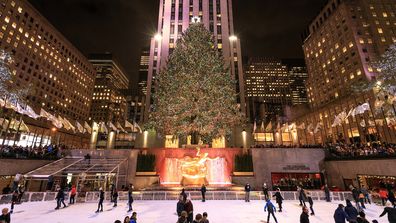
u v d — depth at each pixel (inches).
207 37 1370.6
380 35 2689.5
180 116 1129.4
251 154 1163.9
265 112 4429.1
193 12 2283.5
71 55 4087.1
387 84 1198.3
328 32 3218.5
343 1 2903.5
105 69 7003.0
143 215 555.8
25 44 3002.0
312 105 3506.4
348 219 368.8
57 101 3631.9
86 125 1556.3
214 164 1157.1
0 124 1718.8
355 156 984.9
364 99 2255.2
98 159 1112.2
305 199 655.1
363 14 2827.3
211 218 525.3
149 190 928.3
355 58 2652.6
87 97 4569.4
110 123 1695.4
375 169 882.8
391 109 1239.5
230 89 1219.9
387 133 2038.6
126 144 2418.8
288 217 537.0
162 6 2393.0
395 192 788.0
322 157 1173.7
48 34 3472.0
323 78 3267.7
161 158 1168.8
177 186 964.0
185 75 1146.7
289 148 1183.6
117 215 561.0
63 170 978.1
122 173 1099.3
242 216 545.0
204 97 1114.7
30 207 668.7
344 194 788.0
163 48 2132.1
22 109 1193.4
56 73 3636.8
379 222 494.0
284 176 1152.2
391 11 2832.2
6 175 892.0
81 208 653.9
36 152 1058.1
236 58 2313.0
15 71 2805.1
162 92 1290.6
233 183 1090.7
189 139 1612.9
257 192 804.6
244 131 1669.5
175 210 613.9
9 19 2768.2
